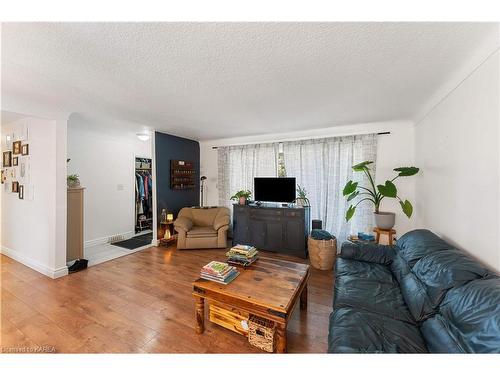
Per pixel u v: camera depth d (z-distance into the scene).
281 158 4.21
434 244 1.79
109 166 4.66
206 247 4.03
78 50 1.53
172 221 4.33
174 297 2.38
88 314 2.07
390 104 2.61
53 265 2.83
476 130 1.59
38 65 1.73
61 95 2.36
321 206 3.88
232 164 4.75
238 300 1.67
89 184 4.30
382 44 1.47
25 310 2.12
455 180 1.92
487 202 1.47
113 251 3.94
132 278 2.84
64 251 2.92
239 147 4.67
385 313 1.49
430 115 2.55
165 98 2.43
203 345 1.69
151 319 2.00
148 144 5.54
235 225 4.22
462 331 1.04
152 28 1.30
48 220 2.90
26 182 3.18
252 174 4.50
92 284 2.66
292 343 1.72
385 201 3.41
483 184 1.51
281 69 1.80
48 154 2.87
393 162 3.37
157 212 4.28
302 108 2.76
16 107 2.44
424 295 1.43
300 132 4.04
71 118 3.26
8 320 1.97
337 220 3.72
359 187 3.51
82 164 4.19
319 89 2.20
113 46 1.48
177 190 4.71
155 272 3.03
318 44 1.47
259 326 1.65
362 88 2.17
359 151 3.58
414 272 1.70
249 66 1.75
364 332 1.27
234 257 2.29
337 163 3.71
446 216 2.10
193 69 1.80
